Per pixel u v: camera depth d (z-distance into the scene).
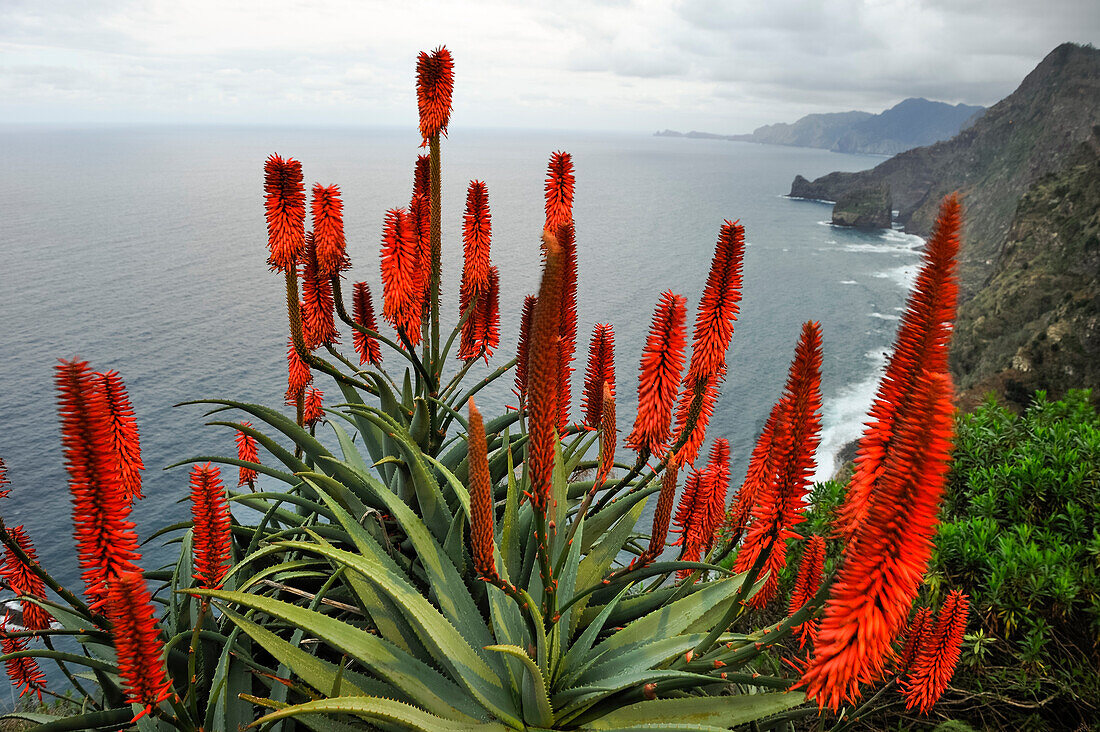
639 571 3.53
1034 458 5.98
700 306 3.47
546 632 3.28
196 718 3.40
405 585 3.40
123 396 3.36
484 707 3.16
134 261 190.88
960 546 4.97
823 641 2.04
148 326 125.88
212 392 93.19
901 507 1.90
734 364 109.62
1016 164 199.25
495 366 85.50
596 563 4.16
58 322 126.69
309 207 4.34
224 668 3.29
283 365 105.25
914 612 4.66
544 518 2.88
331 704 2.58
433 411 5.02
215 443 77.00
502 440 5.09
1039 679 4.34
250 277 172.50
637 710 3.28
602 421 3.49
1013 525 5.32
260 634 3.26
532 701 3.19
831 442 85.62
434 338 5.17
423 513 4.46
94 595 2.68
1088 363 67.44
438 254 4.94
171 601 3.89
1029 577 4.58
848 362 112.44
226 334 121.56
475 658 3.31
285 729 3.49
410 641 3.66
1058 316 73.00
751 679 2.77
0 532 3.06
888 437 2.09
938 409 1.85
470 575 4.23
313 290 4.73
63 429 2.53
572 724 3.31
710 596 3.73
